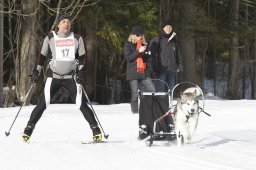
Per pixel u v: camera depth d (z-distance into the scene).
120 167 14.05
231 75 68.00
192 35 58.16
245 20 69.75
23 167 13.95
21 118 27.42
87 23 50.53
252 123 26.34
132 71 27.22
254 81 77.00
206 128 24.17
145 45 26.47
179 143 18.33
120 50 51.50
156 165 14.39
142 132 19.17
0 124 24.98
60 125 24.73
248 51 79.69
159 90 27.86
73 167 13.99
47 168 13.83
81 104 18.62
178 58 28.00
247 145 18.88
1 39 43.34
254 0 71.94
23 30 45.09
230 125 25.42
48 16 50.88
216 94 82.56
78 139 20.12
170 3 59.88
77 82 18.31
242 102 39.62
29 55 44.69
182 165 14.41
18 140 19.38
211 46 72.94
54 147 17.48
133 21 50.69
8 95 46.78
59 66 18.20
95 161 14.96
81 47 18.38
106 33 50.19
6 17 57.50
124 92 66.12
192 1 56.97
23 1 45.09
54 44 18.20
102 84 64.25
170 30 27.64
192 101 17.91
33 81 18.70
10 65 56.50
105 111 31.30
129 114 29.48
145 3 51.16
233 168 13.93
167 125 18.97
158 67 27.58
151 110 19.12
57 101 52.03
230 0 65.94
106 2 49.03
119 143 18.78
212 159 15.58
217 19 65.31
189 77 58.41
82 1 48.19
